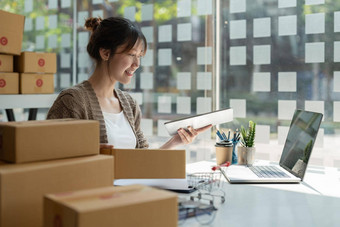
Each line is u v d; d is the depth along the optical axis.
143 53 1.95
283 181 1.76
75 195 0.89
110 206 0.82
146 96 3.52
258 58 3.02
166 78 3.42
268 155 3.00
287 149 2.07
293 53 2.88
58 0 3.67
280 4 2.91
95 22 1.94
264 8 2.98
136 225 0.85
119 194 0.92
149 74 3.49
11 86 2.71
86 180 1.07
